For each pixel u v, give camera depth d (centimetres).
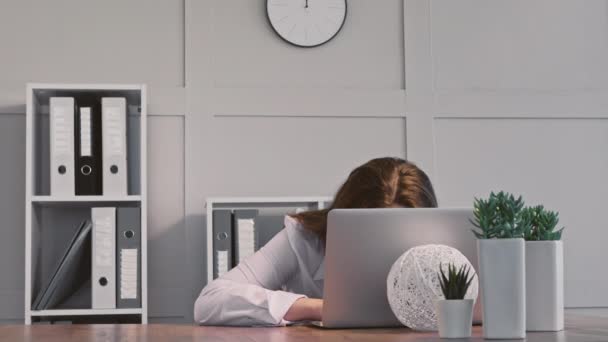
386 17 359
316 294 202
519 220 125
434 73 359
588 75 368
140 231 306
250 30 351
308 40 352
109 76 342
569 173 364
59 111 307
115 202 321
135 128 340
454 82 360
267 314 167
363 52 357
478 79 362
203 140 344
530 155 362
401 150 355
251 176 346
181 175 342
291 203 341
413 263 143
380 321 154
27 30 340
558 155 363
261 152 347
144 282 303
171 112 343
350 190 195
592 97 365
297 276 203
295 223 202
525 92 362
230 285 179
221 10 350
